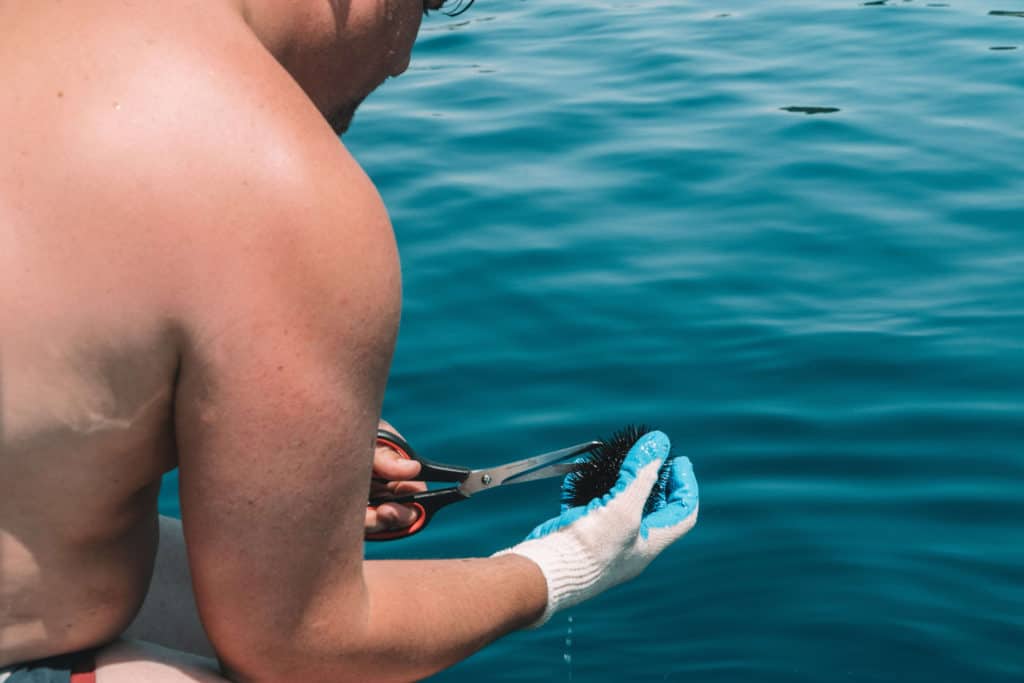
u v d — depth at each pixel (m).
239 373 1.04
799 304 4.51
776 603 3.02
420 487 1.82
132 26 1.04
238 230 1.02
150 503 1.19
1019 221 5.16
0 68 1.03
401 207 5.48
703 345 4.23
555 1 9.37
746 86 7.04
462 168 5.93
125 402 1.05
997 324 4.30
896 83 6.99
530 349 4.24
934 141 6.09
